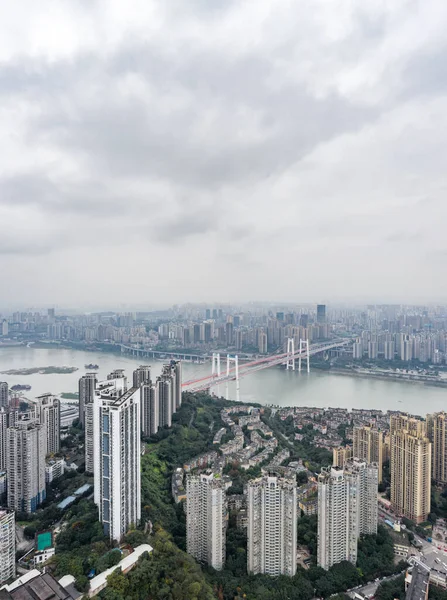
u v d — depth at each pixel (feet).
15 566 557.33
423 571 585.63
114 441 578.25
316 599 550.36
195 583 479.82
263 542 577.43
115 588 465.47
